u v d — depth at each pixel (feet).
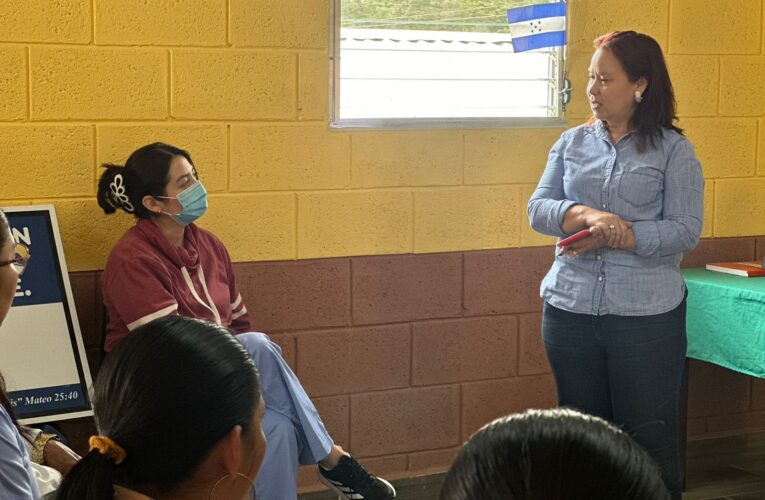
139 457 3.86
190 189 9.99
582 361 9.68
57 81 10.59
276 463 9.14
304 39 11.59
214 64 11.21
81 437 10.82
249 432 4.12
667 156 9.45
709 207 13.80
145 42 10.89
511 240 12.84
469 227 12.61
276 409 9.39
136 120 10.96
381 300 12.29
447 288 12.59
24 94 10.48
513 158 12.74
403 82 12.23
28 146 10.55
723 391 14.19
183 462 3.91
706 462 13.26
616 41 9.41
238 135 11.42
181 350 3.97
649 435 9.50
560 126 12.94
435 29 12.32
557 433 2.52
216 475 4.02
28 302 10.23
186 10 11.03
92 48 10.68
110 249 10.94
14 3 10.34
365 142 12.00
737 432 14.28
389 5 12.07
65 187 10.73
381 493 10.09
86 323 10.91
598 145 9.71
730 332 11.48
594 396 9.78
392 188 12.19
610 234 9.22
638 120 9.47
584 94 13.02
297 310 11.93
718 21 13.53
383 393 12.42
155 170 9.91
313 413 9.65
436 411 12.70
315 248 11.92
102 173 10.78
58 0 10.50
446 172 12.42
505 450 2.52
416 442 12.64
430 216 12.41
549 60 12.91
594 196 9.62
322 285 12.00
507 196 12.75
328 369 12.14
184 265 10.05
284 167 11.67
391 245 12.26
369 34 12.01
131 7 10.79
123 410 3.88
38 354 10.20
